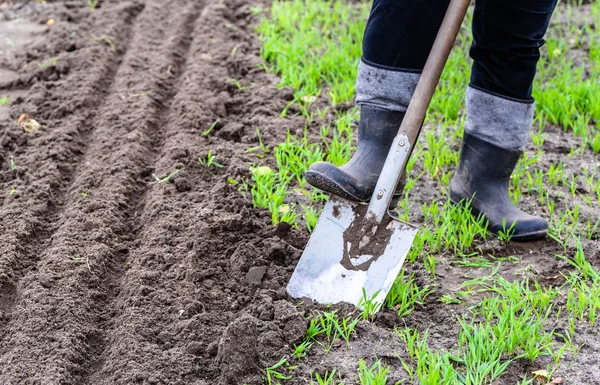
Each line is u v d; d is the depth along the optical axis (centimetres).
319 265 306
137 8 466
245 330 288
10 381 284
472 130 329
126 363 288
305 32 441
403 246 303
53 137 369
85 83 400
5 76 413
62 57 419
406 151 300
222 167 356
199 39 435
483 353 289
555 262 322
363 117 312
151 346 292
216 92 400
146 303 304
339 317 300
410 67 305
